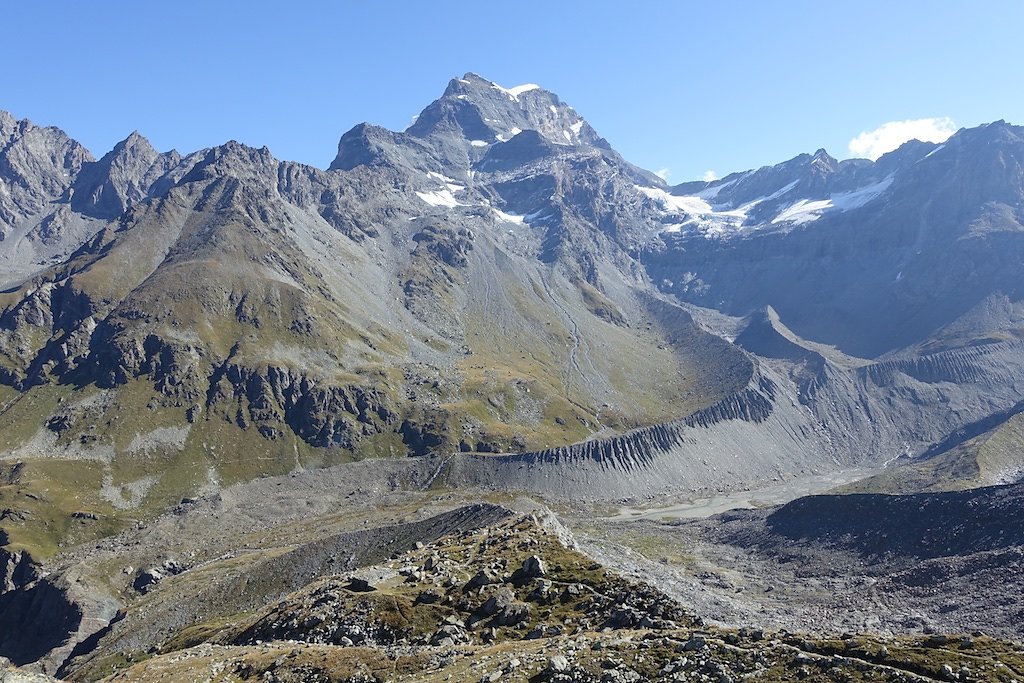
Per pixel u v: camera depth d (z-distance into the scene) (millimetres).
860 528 193625
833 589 168125
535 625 76750
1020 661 45625
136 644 154125
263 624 93875
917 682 43000
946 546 167875
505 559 95500
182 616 162250
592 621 75562
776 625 131625
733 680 46375
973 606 137000
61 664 180625
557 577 87750
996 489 176125
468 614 81562
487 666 57750
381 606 85438
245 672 72125
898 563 171500
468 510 172500
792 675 46094
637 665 51125
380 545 169500
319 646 78000
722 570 196250
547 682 50875
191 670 74750
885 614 144250
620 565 136625
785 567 192000
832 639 51750
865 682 43875
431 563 97812
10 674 62938
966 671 44125
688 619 72562
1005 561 147375
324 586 98750
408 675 62562
